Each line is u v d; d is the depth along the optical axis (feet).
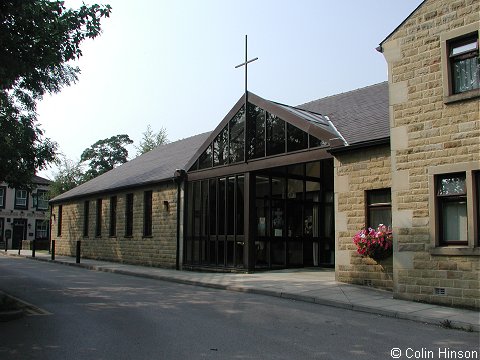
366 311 32.68
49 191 149.18
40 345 22.85
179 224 66.49
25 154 46.55
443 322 28.43
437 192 35.55
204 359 20.29
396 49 38.88
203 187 63.93
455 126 34.65
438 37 36.37
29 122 46.39
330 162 62.95
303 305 35.14
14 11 27.73
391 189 39.47
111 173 105.19
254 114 56.54
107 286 47.75
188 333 25.40
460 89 35.19
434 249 34.83
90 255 90.33
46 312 31.96
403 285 36.35
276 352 21.48
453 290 33.65
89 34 33.09
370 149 42.86
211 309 33.09
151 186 73.56
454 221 34.91
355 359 20.52
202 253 62.54
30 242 130.52
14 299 36.52
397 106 38.34
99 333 25.48
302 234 61.36
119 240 80.94
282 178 60.13
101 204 89.92
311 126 48.55
